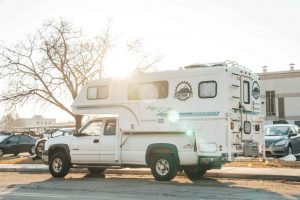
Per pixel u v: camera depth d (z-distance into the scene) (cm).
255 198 939
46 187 1214
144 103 1374
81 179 1462
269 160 1836
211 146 1243
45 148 1568
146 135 1362
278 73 5378
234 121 1255
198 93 1280
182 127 1296
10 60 2581
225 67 1251
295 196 971
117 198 961
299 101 5222
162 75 1354
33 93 2570
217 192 1046
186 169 1434
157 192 1056
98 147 1442
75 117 2523
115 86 1445
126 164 1399
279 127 2202
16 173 1814
